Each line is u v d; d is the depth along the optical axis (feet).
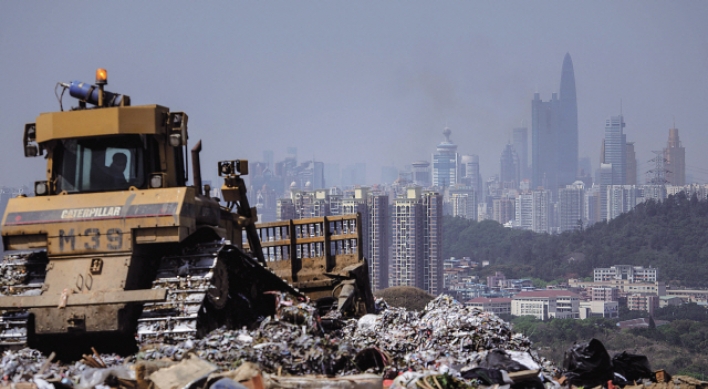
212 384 37.96
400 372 45.70
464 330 53.98
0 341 49.93
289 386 40.06
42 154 55.36
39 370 44.04
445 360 47.98
